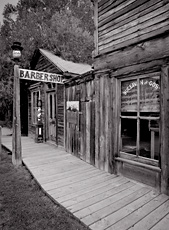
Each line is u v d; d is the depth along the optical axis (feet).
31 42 35.24
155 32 8.16
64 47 41.06
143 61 8.74
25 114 31.81
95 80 12.00
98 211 6.64
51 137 21.12
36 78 14.14
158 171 8.07
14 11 48.67
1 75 30.32
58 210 7.08
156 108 8.41
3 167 13.10
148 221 5.99
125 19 9.75
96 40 11.84
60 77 15.94
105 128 11.13
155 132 8.66
